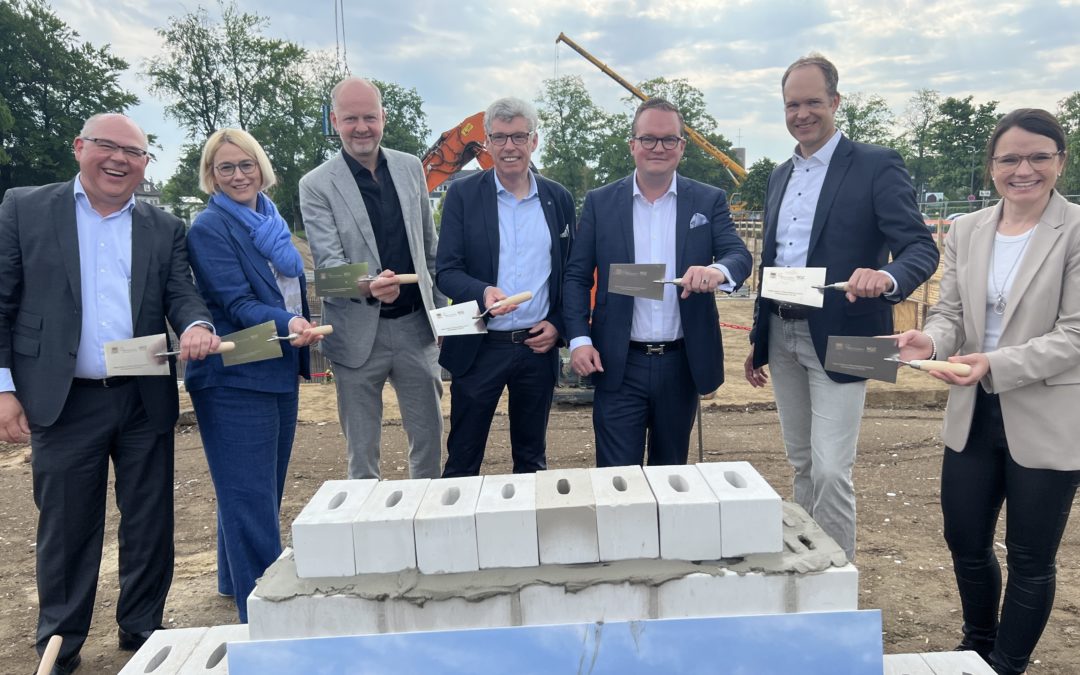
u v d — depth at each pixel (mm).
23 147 38688
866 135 54500
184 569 3928
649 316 3123
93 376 2717
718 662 1605
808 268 2740
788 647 1608
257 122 43688
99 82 41750
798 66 2904
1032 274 2309
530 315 3410
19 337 2664
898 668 1870
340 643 1585
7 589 3748
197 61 41938
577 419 7230
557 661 1597
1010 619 2432
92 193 2719
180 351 2605
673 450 3268
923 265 2666
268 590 1666
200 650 1925
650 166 3020
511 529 1681
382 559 1694
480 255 3381
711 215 3166
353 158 3396
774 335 3182
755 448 6160
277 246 2965
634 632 1597
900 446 6066
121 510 2938
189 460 6043
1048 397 2271
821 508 2994
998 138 2371
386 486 1945
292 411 3273
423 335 3623
